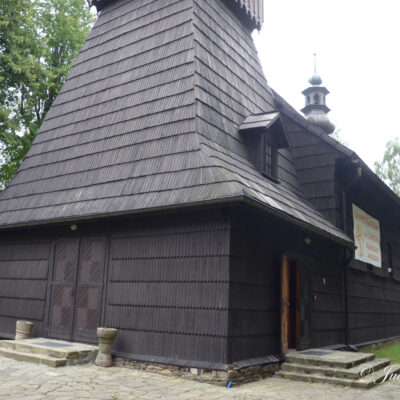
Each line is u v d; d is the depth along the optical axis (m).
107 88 11.44
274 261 9.12
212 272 7.80
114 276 9.05
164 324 8.12
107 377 7.31
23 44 16.58
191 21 10.50
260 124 10.14
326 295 11.27
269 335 8.67
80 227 9.91
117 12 12.93
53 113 12.58
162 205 7.99
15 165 19.80
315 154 12.41
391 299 16.39
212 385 7.21
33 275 10.56
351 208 13.02
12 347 8.84
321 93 17.23
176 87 9.76
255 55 13.52
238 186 7.40
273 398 6.66
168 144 9.08
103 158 10.18
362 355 9.24
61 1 20.00
